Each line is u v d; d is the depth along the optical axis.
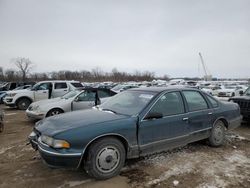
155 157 4.92
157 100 4.65
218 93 22.98
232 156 5.07
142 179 3.97
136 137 4.23
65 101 8.74
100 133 3.85
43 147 3.80
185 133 4.93
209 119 5.45
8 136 6.90
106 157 3.91
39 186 3.74
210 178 4.02
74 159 3.67
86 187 3.71
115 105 5.00
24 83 23.17
